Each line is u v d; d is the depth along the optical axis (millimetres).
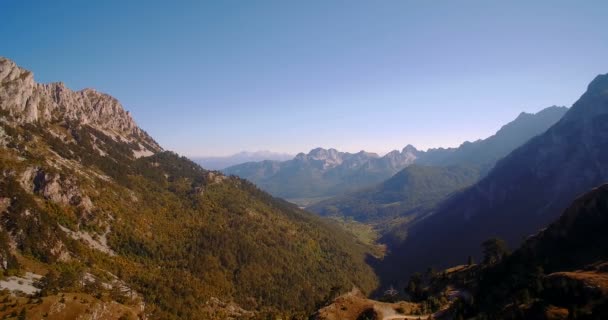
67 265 152625
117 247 187875
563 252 109625
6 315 99500
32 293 119875
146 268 184625
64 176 194625
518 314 84875
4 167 175375
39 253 149375
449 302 123688
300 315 152500
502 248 144125
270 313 176125
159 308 152500
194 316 159125
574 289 82125
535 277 96500
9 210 156750
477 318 92375
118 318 120688
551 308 81250
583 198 119312
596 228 109688
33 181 184500
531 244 120625
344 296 124875
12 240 147875
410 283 152875
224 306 183750
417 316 111938
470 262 161000
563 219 118938
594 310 73500
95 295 128250
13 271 130000
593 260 98875
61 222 175750
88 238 180750
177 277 185000
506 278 114375
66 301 112562
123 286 157125
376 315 108375
